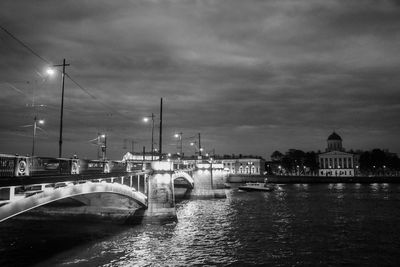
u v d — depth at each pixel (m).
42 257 29.73
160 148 49.19
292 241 38.41
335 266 29.69
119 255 31.19
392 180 175.00
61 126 33.88
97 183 32.47
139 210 45.53
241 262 30.36
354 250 34.72
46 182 24.03
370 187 142.50
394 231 44.31
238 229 45.00
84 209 46.12
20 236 37.22
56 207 46.59
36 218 46.88
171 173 47.00
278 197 94.81
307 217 56.12
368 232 43.69
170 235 39.81
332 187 144.38
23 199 22.30
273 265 29.69
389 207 69.75
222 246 35.62
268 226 47.53
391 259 31.73
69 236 37.81
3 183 19.78
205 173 91.25
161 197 45.94
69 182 27.62
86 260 29.34
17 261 28.33
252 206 71.94
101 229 41.84
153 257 30.98
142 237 38.38
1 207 20.55
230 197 95.31
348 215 58.66
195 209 66.62
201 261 30.39
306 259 31.55
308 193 109.81
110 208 45.59
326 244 37.09
